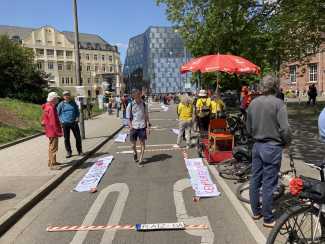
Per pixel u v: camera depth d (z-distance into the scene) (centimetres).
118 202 424
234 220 347
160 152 775
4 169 599
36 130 1191
